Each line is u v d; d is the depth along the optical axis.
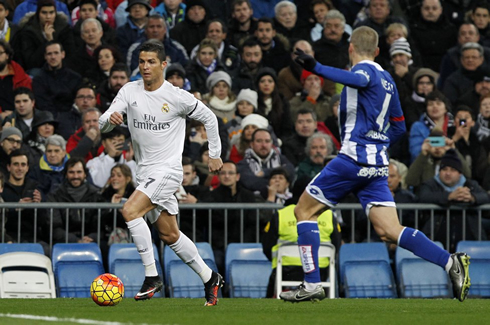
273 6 56.47
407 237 23.89
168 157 24.94
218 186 40.97
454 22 56.91
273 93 48.16
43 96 47.69
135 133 24.95
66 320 18.73
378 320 19.30
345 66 52.06
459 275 23.41
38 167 42.44
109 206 38.41
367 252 39.00
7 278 35.69
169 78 47.34
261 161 43.66
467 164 44.34
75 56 49.69
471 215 39.88
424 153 43.38
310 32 54.44
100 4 53.62
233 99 47.84
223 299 30.09
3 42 46.94
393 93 24.50
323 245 35.12
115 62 49.41
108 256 38.00
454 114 47.09
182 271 37.91
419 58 54.50
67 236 38.22
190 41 52.75
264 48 51.84
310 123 46.41
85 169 39.81
